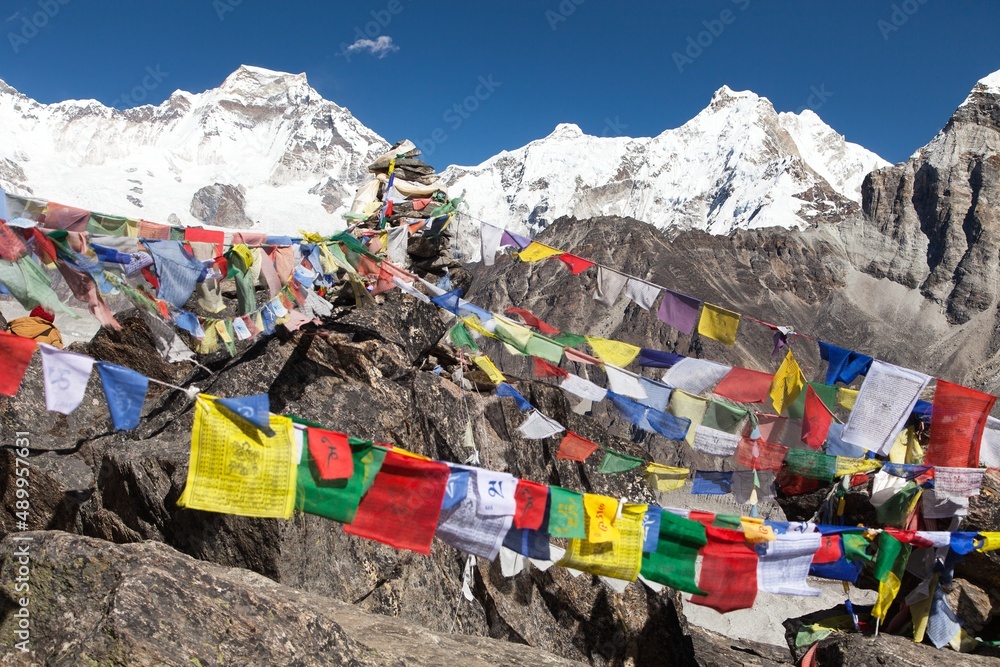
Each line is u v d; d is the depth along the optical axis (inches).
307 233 501.0
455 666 309.3
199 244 454.0
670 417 474.6
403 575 425.7
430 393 534.9
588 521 319.9
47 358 279.3
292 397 474.3
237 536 389.1
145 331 555.5
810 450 469.4
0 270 379.9
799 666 466.3
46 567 277.7
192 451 281.7
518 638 474.3
